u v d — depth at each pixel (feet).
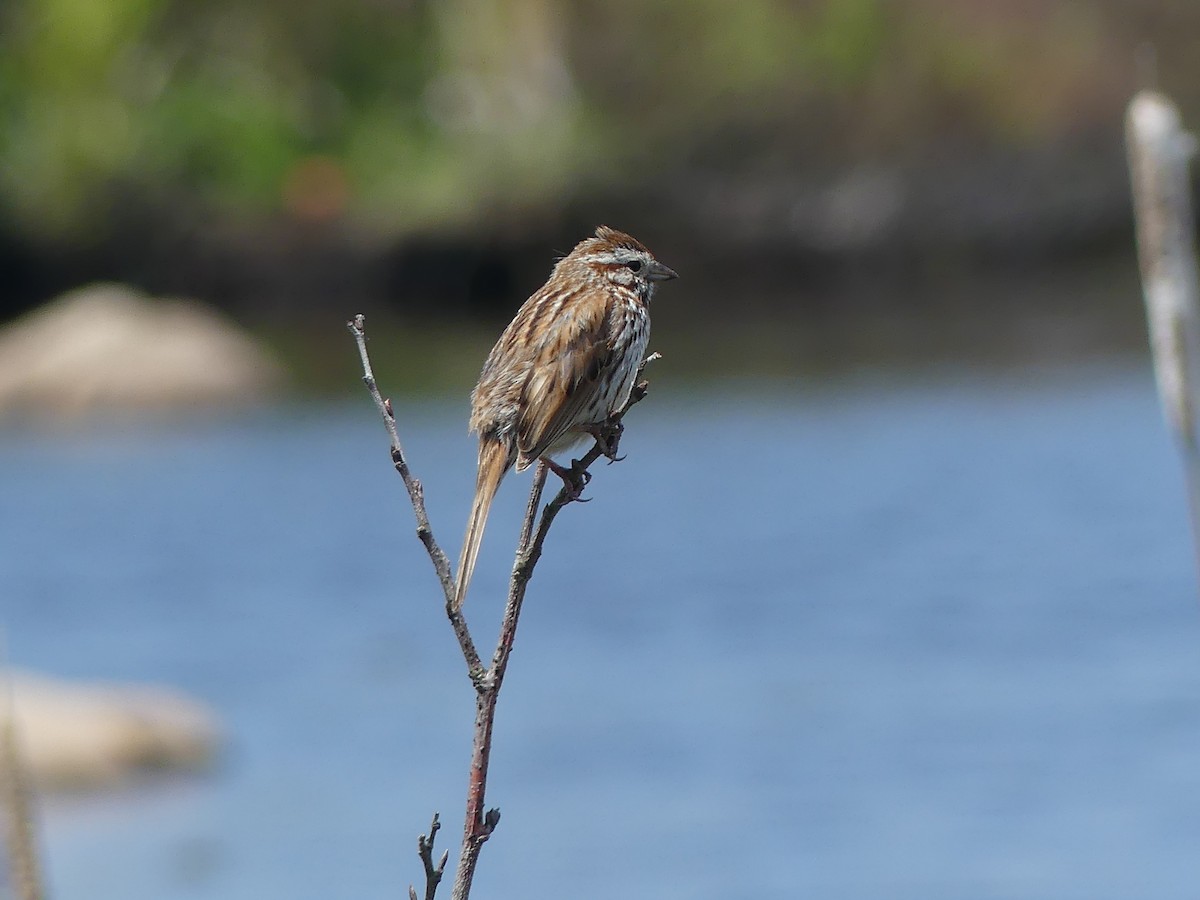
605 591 55.57
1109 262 125.08
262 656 50.62
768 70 127.13
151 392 88.94
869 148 126.00
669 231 124.57
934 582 54.44
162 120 131.03
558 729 43.52
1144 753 39.55
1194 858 34.09
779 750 40.78
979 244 124.26
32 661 50.24
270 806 40.11
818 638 49.80
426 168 129.29
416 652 50.72
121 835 39.06
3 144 129.39
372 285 125.18
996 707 43.37
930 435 74.64
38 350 93.20
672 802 38.68
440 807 39.32
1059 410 78.02
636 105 128.36
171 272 127.24
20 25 135.23
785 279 124.88
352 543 62.03
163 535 63.67
